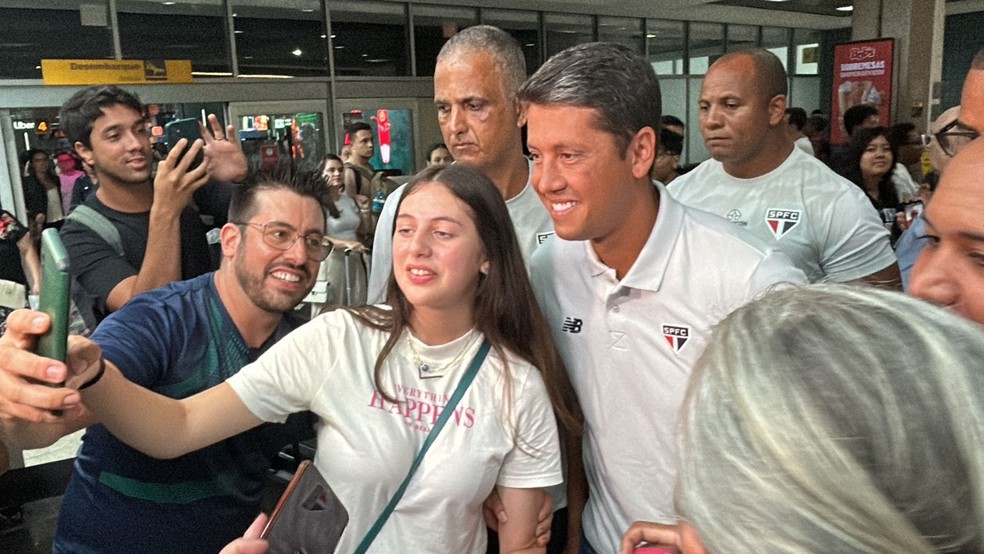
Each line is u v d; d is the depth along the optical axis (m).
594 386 1.34
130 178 1.87
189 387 1.37
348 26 7.99
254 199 1.37
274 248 1.36
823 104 14.44
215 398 1.23
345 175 5.47
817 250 2.09
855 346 0.40
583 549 1.50
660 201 1.25
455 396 1.23
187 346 1.36
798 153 2.17
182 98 6.80
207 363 1.38
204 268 2.01
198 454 1.34
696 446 0.42
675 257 1.22
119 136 1.85
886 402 0.37
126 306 1.39
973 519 0.36
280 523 1.02
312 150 7.86
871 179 3.89
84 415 1.10
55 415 0.85
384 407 1.23
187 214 1.98
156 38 6.71
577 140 1.11
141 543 1.35
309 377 1.25
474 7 9.24
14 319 0.83
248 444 1.43
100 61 6.19
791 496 0.37
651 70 1.16
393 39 8.41
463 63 1.68
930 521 0.36
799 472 0.37
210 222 2.08
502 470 1.28
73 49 6.21
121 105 1.86
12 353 0.82
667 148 4.40
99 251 1.84
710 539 0.40
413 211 1.21
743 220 2.18
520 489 1.28
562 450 1.45
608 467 1.36
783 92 2.09
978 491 0.36
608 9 10.44
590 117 1.10
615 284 1.28
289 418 1.49
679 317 1.22
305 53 7.73
